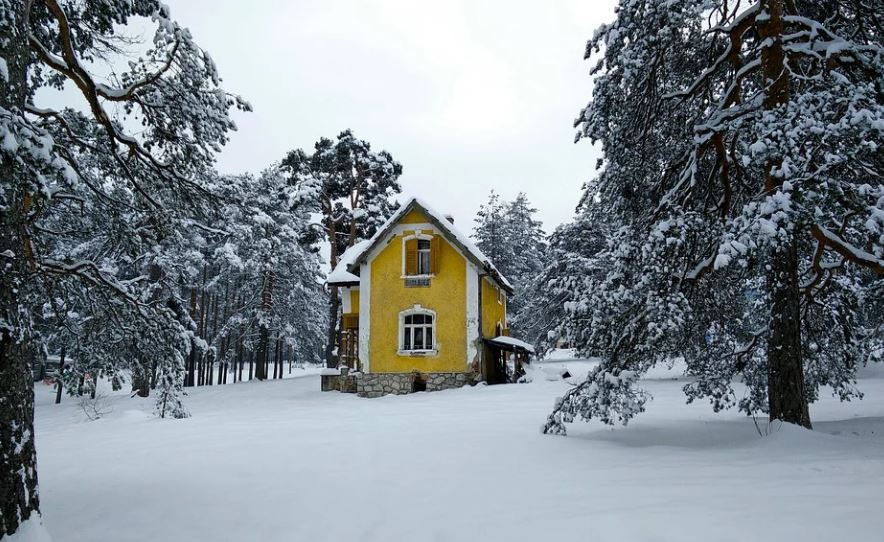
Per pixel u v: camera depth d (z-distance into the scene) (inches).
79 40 309.0
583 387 371.2
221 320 2036.2
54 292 312.7
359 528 195.0
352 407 733.3
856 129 257.8
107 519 217.2
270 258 1460.4
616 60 385.4
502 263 2006.6
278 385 1245.7
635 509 187.8
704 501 193.0
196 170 351.9
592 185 442.0
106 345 359.3
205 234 397.1
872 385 804.6
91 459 354.6
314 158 1528.1
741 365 420.2
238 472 295.9
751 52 395.9
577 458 298.5
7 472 169.3
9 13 188.2
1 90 181.6
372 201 1534.2
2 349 172.9
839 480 214.1
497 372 1098.1
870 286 398.3
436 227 1010.1
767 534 155.4
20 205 189.6
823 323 418.0
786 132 269.9
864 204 268.7
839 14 373.1
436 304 992.2
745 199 416.8
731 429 388.2
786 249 342.0
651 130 419.2
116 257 366.6
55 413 879.7
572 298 389.7
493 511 200.8
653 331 323.0
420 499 226.2
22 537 168.4
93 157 326.0
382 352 992.9
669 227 335.9
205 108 308.8
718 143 366.9
